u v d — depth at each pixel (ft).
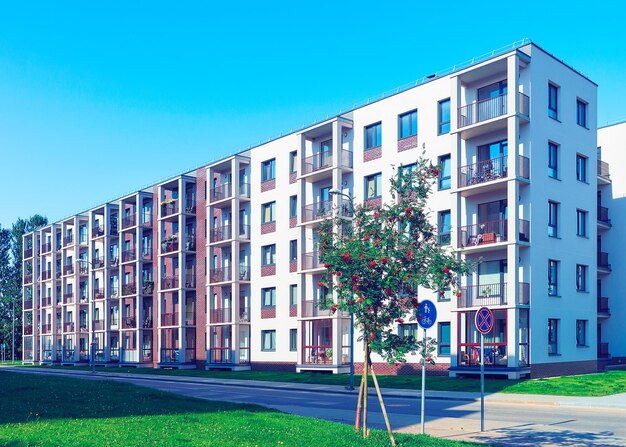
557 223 109.91
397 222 41.98
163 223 195.42
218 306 168.35
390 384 100.89
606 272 132.67
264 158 158.10
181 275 180.14
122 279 211.41
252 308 157.28
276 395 90.17
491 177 104.99
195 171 185.06
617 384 89.51
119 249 214.69
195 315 180.34
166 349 184.24
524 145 104.32
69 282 251.39
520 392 83.61
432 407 70.85
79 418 46.09
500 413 64.18
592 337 115.14
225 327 166.09
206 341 169.68
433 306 43.68
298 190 140.97
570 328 109.81
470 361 105.40
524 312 102.32
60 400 56.03
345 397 85.87
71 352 245.04
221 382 122.11
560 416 61.26
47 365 250.78
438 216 115.65
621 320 132.36
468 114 109.81
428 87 119.14
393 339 40.40
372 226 40.50
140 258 201.67
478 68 106.52
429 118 118.52
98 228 233.14
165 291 185.57
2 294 345.10
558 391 82.89
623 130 135.23
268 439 39.14
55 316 256.52
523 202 103.50
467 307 105.50
